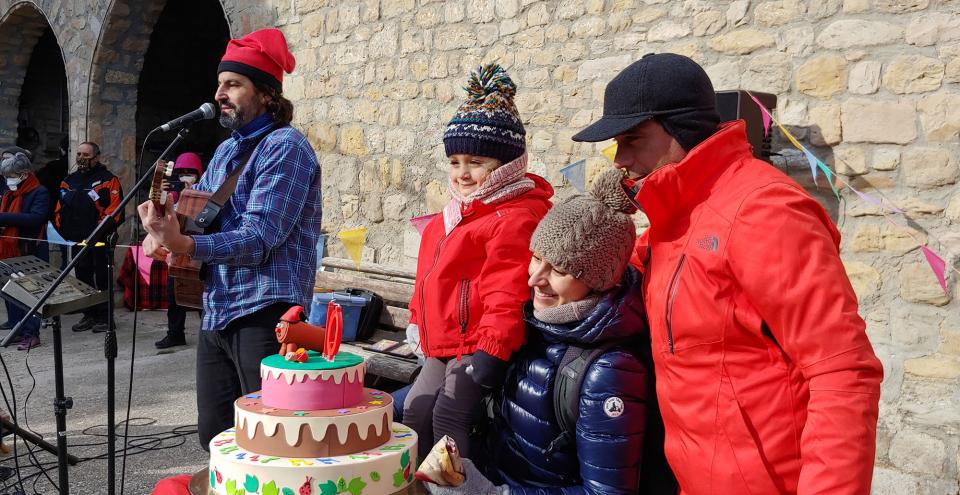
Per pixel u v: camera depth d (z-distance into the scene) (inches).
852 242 126.7
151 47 381.4
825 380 48.4
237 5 251.4
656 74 56.9
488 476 69.2
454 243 83.9
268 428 63.1
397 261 207.2
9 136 375.2
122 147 315.6
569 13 166.4
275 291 97.6
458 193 87.5
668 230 57.9
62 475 103.7
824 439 47.6
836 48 128.3
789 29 133.6
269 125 102.6
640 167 58.8
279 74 103.9
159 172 84.4
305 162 100.4
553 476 63.7
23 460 145.0
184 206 95.9
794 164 132.6
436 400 83.4
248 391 97.5
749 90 135.4
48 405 181.5
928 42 119.0
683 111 56.6
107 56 305.9
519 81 176.2
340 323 69.6
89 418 171.3
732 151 56.1
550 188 91.7
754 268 50.5
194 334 267.4
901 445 120.5
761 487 51.9
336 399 66.2
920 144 120.0
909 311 120.6
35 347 246.5
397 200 207.0
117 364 224.4
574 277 61.0
